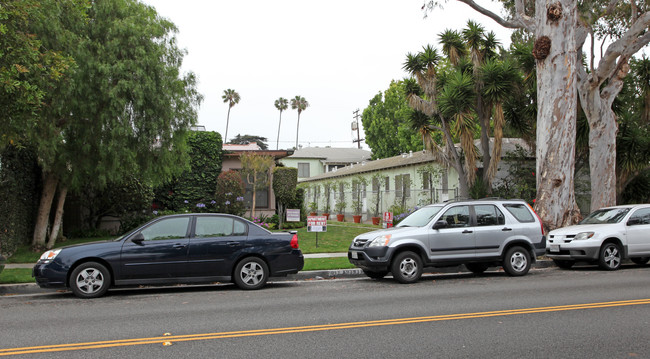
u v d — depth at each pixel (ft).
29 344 18.06
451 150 69.10
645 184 68.85
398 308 24.17
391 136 157.69
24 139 43.68
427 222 35.70
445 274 40.11
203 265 31.48
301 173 175.52
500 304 24.72
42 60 35.50
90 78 43.16
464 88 61.93
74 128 45.93
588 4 57.06
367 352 16.44
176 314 23.70
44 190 51.16
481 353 16.22
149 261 30.48
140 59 45.75
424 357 15.83
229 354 16.40
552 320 20.88
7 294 32.24
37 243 50.83
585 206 80.28
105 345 17.78
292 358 15.85
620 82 55.77
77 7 40.52
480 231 35.73
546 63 48.83
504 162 78.48
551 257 42.27
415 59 67.82
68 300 29.04
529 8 65.82
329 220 110.93
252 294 30.30
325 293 29.99
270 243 32.94
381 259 33.71
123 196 63.31
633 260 45.37
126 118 44.86
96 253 29.86
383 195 104.27
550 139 48.42
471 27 65.10
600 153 56.34
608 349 16.56
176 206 71.87
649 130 73.10
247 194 78.43
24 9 32.35
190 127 52.90
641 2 59.31
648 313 22.09
